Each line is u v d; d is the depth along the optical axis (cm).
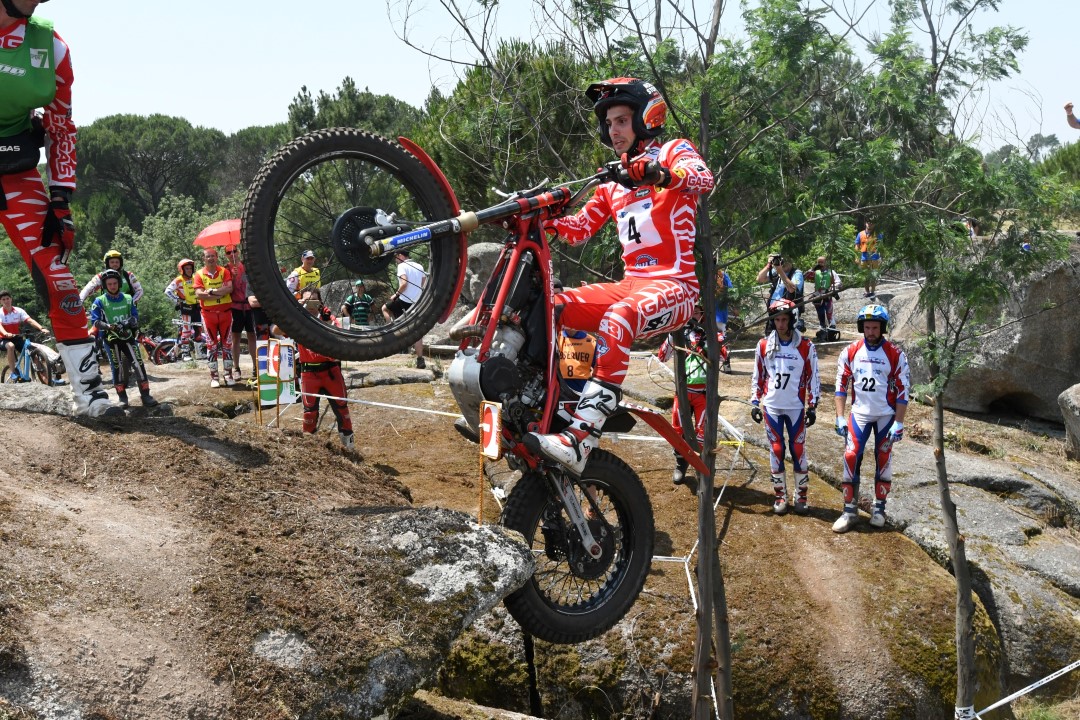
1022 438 1258
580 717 702
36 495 418
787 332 892
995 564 867
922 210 662
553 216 423
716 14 660
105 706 318
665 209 434
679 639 718
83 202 5231
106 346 1024
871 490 964
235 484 473
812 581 796
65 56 466
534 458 417
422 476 968
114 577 370
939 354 747
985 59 687
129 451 483
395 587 403
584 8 657
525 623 429
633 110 446
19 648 319
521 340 410
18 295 3391
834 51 629
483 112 710
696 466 458
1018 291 1266
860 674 712
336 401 955
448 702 567
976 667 744
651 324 420
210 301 1251
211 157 5497
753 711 703
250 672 351
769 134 651
